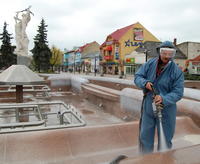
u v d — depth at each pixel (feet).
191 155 5.63
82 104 27.89
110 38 169.48
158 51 8.00
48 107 24.62
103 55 178.09
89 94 30.37
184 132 12.09
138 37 157.79
